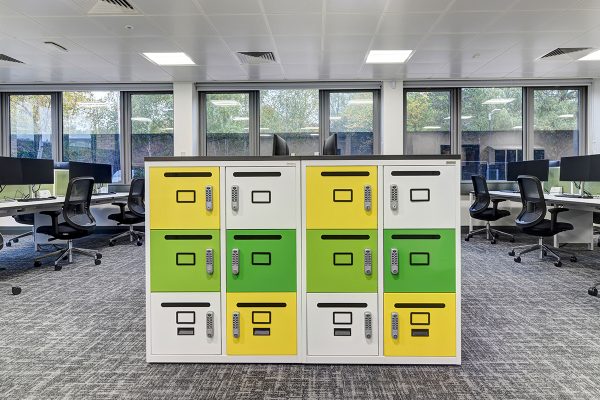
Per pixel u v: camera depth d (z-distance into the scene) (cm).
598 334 200
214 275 171
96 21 360
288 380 155
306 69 521
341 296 169
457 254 167
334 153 271
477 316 228
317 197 169
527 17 357
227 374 160
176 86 584
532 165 484
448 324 167
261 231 170
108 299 264
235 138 610
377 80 582
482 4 329
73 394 145
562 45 434
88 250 392
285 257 169
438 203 167
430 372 161
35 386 150
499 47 439
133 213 492
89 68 512
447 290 167
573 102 596
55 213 352
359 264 168
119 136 607
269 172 169
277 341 170
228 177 170
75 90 595
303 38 405
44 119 609
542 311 236
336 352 169
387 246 168
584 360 171
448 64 503
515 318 224
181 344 171
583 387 148
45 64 493
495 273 332
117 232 584
